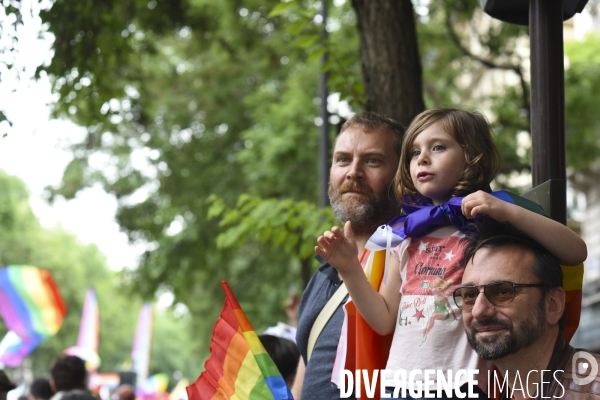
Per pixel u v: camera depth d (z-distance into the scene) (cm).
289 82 1514
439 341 276
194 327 2308
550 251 258
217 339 349
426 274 284
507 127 1264
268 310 1700
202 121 1712
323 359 339
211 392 346
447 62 1594
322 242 289
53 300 1443
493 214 255
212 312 2003
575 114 1438
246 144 1603
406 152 302
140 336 2088
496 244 258
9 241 4956
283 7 569
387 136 353
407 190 303
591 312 1975
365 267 322
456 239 282
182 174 1662
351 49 1360
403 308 287
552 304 259
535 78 345
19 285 1433
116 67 840
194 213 1623
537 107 343
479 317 254
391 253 299
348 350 312
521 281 252
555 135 339
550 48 344
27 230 5131
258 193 1470
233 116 1664
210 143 1672
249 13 1430
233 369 339
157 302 1741
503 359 260
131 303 1720
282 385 330
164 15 991
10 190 4456
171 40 1666
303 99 1449
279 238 664
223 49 1498
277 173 1406
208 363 351
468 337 258
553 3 346
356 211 348
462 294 260
